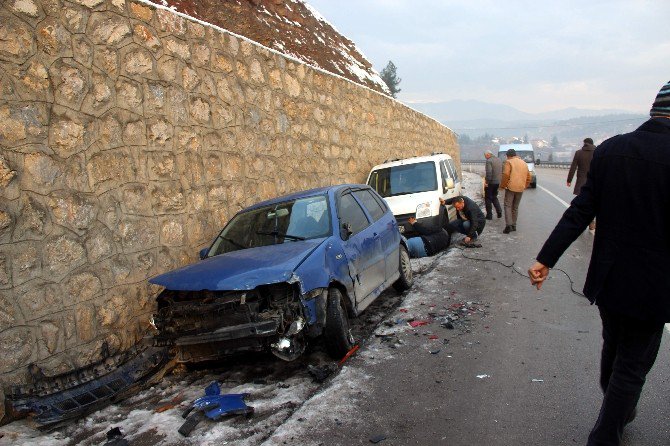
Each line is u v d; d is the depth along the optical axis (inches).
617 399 113.3
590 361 182.9
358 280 226.4
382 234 270.8
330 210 235.1
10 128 178.4
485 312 247.8
